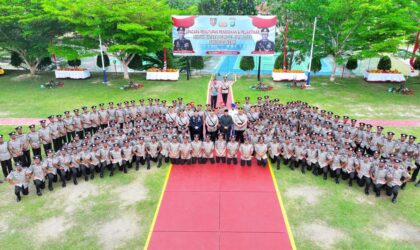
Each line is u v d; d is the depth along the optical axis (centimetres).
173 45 2988
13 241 1124
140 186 1445
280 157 1664
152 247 1091
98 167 1570
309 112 1897
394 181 1340
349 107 2464
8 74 3522
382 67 3359
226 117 1773
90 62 4344
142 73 3594
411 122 2178
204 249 1080
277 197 1360
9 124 2117
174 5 4506
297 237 1134
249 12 4397
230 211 1269
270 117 1800
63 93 2802
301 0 2989
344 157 1460
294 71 3153
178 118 1812
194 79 3275
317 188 1433
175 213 1259
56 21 3025
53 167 1422
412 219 1233
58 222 1217
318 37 3072
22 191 1367
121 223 1209
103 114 1914
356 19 2709
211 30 2919
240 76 3416
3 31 3066
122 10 2756
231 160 1638
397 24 2777
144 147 1595
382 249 1081
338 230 1170
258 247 1088
